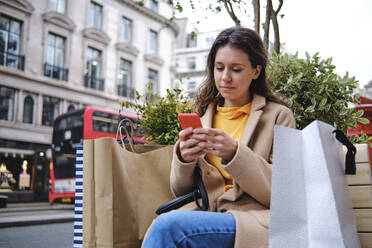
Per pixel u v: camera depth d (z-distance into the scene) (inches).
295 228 38.5
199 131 46.8
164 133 101.1
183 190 57.1
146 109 102.9
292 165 40.0
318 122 39.3
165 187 69.8
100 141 63.0
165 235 38.2
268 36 132.8
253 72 57.2
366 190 47.1
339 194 38.5
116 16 1020.5
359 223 47.1
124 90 1029.2
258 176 46.6
